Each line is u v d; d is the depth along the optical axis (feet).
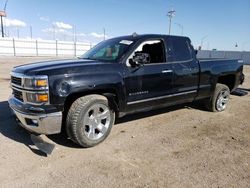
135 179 10.28
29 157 11.90
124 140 14.32
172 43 16.87
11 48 161.17
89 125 13.00
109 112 13.82
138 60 14.20
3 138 13.99
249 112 21.58
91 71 12.78
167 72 16.06
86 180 10.12
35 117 11.72
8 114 18.45
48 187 9.59
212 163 11.86
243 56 160.86
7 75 43.78
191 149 13.38
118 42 15.88
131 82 14.28
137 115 19.25
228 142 14.53
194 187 9.84
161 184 9.98
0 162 11.33
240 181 10.38
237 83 22.30
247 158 12.51
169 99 16.76
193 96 18.58
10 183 9.78
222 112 21.25
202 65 18.60
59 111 11.95
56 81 11.71
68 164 11.37
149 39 15.65
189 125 17.40
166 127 16.80
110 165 11.39
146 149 13.20
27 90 11.88
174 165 11.55
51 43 181.27
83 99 12.67
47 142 13.14
